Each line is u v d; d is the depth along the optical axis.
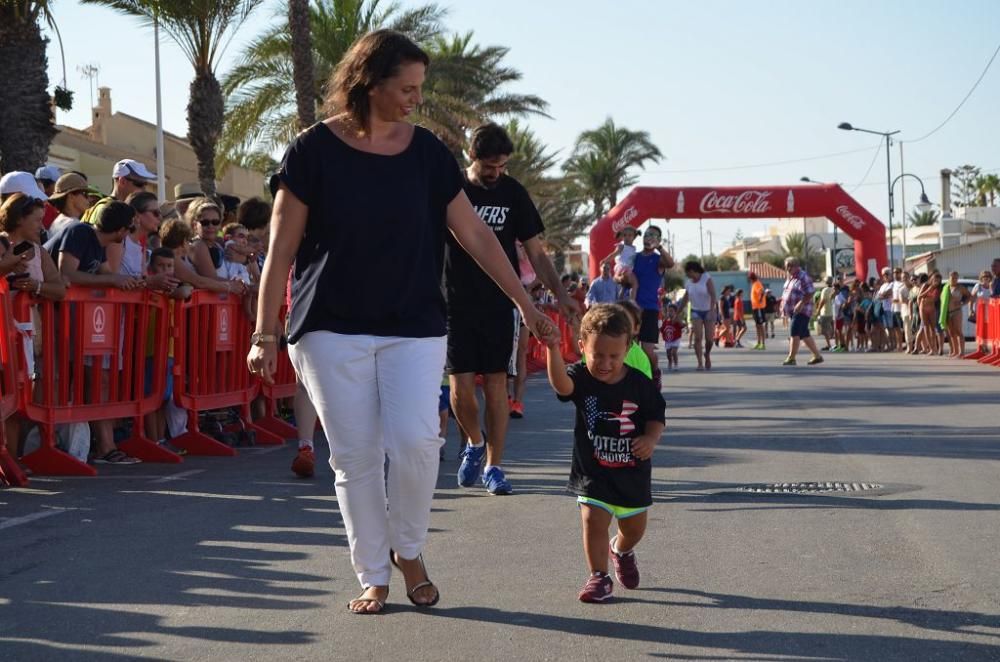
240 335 9.90
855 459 8.52
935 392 14.66
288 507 6.74
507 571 5.12
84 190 8.94
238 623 4.33
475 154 7.13
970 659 3.88
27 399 7.74
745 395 14.84
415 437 4.27
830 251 60.59
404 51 4.26
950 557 5.31
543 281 7.34
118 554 5.48
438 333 4.38
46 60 14.98
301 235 4.35
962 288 23.61
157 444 8.77
